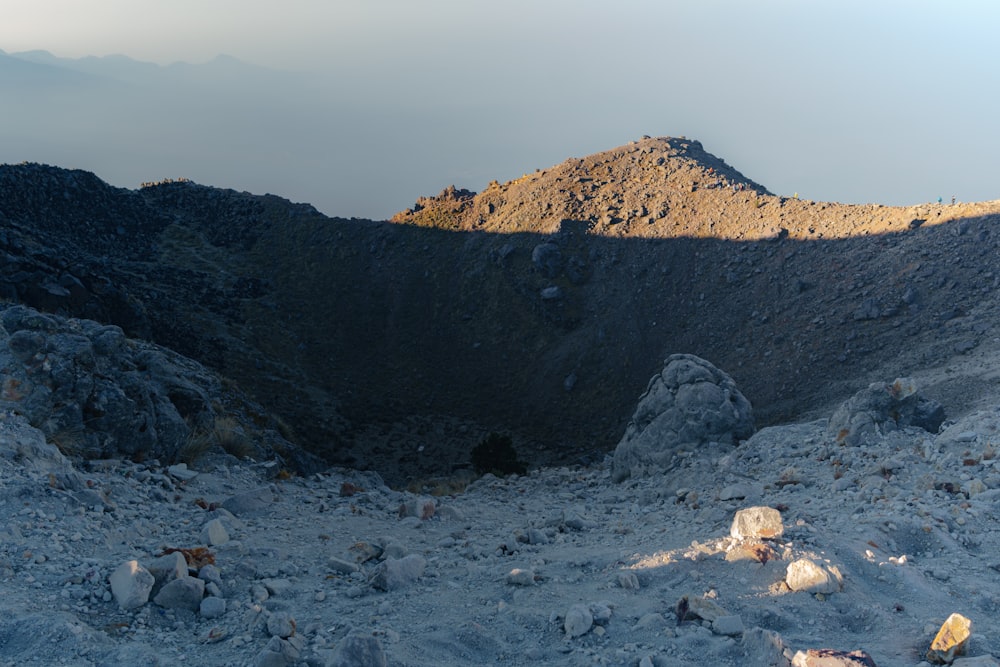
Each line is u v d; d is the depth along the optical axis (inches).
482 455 1419.8
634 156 4889.3
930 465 499.5
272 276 4581.7
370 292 4522.6
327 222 4955.7
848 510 437.4
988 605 303.6
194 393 737.6
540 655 274.2
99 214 4584.2
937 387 2188.7
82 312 2241.6
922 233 3422.7
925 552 365.7
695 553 352.2
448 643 280.2
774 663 252.1
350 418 3454.7
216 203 5132.9
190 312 3858.3
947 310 2974.9
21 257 2278.5
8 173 4345.5
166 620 300.7
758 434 716.0
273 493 575.8
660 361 3644.2
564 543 442.6
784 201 4109.3
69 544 352.2
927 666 247.1
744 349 3420.3
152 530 411.5
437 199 5152.6
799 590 306.3
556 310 4077.3
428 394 3801.7
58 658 255.8
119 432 561.0
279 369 3708.2
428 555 415.8
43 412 514.3
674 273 4013.3
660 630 281.3
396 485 2468.0
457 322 4264.3
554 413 3575.3
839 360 3026.6
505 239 4559.5
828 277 3499.0
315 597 331.6
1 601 283.1
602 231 4389.8
